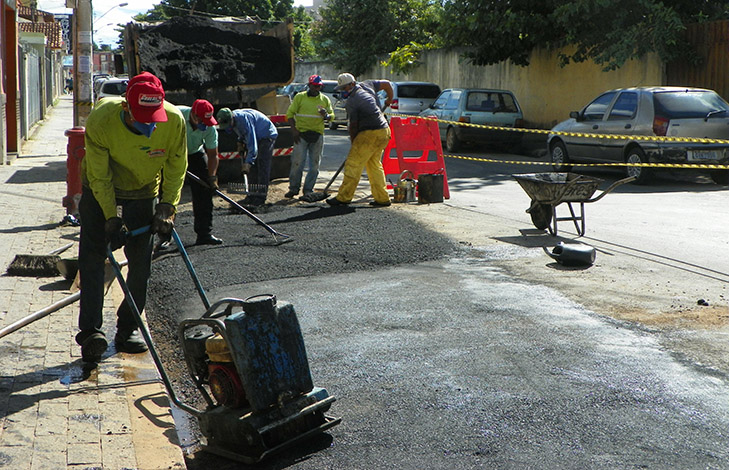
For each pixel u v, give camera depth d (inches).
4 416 158.6
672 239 343.9
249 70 553.3
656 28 706.2
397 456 147.9
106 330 219.6
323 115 453.1
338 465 145.3
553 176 365.4
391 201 462.9
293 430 151.5
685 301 245.4
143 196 191.8
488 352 201.0
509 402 170.4
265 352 146.4
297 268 291.4
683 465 142.0
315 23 1605.6
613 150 584.1
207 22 581.6
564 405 168.2
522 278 276.5
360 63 1414.9
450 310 237.6
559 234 356.2
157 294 264.5
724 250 320.5
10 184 514.9
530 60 949.8
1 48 647.1
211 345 149.6
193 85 529.0
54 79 1923.0
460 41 922.7
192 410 154.9
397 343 209.5
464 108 817.5
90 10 544.1
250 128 414.0
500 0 874.1
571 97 882.1
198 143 323.3
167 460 143.7
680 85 739.4
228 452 150.9
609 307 239.5
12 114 721.6
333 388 181.0
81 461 140.3
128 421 158.9
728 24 681.6
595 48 802.2
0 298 243.1
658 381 180.7
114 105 177.9
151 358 200.5
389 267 294.8
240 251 319.6
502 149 874.1
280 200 462.0
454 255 312.8
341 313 236.5
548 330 217.6
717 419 160.9
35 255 276.8
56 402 167.2
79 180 366.0
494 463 143.9
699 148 538.3
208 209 333.4
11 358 192.7
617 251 319.0
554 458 145.3
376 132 421.1
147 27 557.9
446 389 178.2
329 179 574.9
